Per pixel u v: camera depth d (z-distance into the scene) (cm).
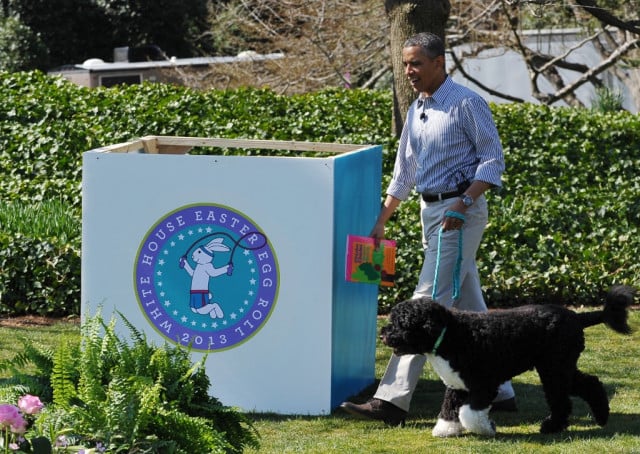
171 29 5188
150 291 1017
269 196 991
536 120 2234
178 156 1000
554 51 3534
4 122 2270
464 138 981
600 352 1317
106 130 2227
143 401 659
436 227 993
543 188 2017
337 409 1033
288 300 1002
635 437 924
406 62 989
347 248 995
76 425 655
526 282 1627
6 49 4416
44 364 734
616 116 2273
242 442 745
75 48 5141
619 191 2033
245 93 2373
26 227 1639
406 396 976
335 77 3259
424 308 891
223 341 1013
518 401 1088
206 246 1009
